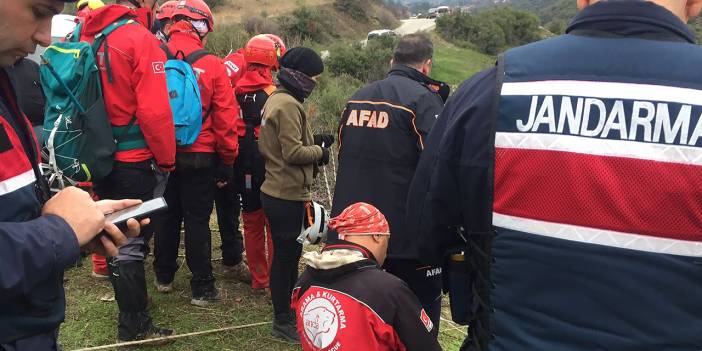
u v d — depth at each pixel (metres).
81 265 3.93
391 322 1.96
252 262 3.71
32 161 1.29
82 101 2.56
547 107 1.18
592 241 1.12
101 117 2.57
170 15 3.55
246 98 3.62
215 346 3.03
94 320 3.15
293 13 40.22
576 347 1.14
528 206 1.19
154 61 2.72
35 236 1.06
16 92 1.26
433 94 2.68
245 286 3.85
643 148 1.10
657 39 1.18
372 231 2.13
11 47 1.12
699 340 1.08
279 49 3.89
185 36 3.33
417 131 2.56
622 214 1.10
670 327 1.09
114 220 1.29
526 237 1.20
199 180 3.28
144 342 2.89
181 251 4.38
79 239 1.15
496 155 1.24
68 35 3.27
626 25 1.20
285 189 3.08
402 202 2.60
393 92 2.65
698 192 1.07
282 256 3.14
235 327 3.23
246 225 3.65
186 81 3.07
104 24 2.73
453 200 1.42
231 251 3.93
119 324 2.93
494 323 1.26
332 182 6.18
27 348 1.17
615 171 1.11
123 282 2.84
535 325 1.19
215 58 3.31
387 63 22.42
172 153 2.85
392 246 2.61
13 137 1.17
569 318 1.15
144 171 2.82
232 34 15.43
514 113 1.21
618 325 1.11
